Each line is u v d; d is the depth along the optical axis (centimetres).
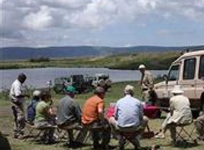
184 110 1342
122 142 1295
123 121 1252
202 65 1872
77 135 1409
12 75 11331
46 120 1430
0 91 4031
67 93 1377
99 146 1333
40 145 1412
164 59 13988
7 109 2608
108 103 2777
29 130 1688
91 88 4528
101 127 1300
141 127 1273
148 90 2097
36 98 1552
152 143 1391
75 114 1354
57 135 1494
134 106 1258
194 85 1892
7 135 1614
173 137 1363
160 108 2008
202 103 1859
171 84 2019
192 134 1544
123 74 10950
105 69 16800
